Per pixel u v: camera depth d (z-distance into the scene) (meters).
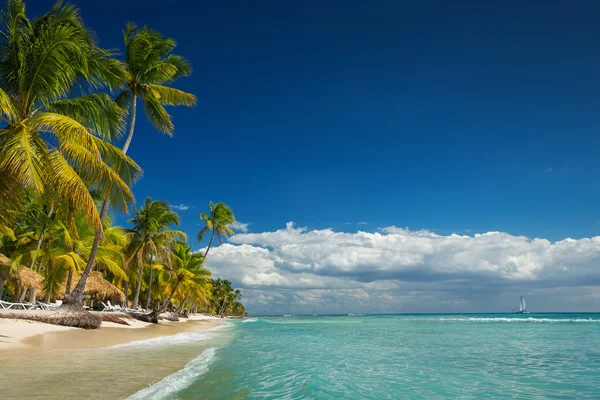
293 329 39.00
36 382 7.80
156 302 63.97
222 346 18.36
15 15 14.13
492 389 8.77
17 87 14.48
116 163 18.84
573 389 8.85
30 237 30.55
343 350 17.12
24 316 19.06
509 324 51.91
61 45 14.07
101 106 18.12
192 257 46.34
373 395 7.91
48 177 13.51
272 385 8.60
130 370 9.85
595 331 33.91
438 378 10.13
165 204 38.91
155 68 24.11
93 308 39.94
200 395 7.50
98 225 14.99
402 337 26.44
